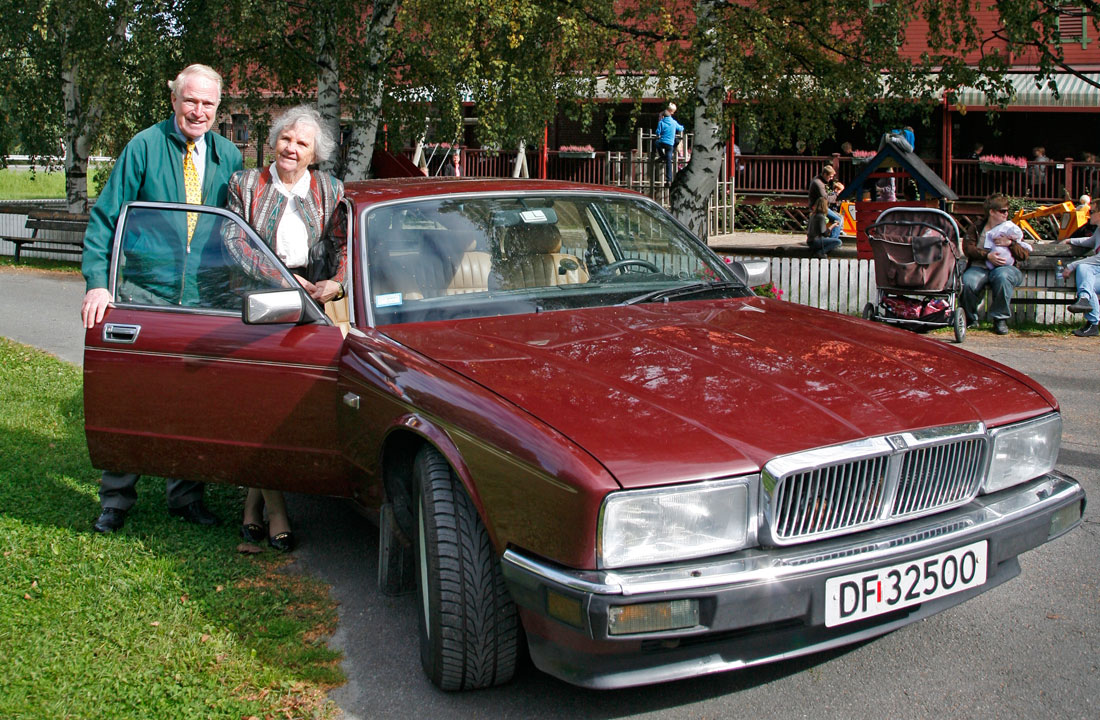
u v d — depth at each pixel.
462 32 12.41
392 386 3.46
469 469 3.03
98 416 4.33
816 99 13.56
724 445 2.82
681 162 20.11
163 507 5.06
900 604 2.94
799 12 12.78
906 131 16.84
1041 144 23.47
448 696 3.26
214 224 4.21
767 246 18.61
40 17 17.41
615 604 2.62
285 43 15.78
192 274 4.22
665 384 3.15
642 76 13.18
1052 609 3.85
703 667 2.84
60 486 5.30
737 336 3.64
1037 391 3.46
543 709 3.17
